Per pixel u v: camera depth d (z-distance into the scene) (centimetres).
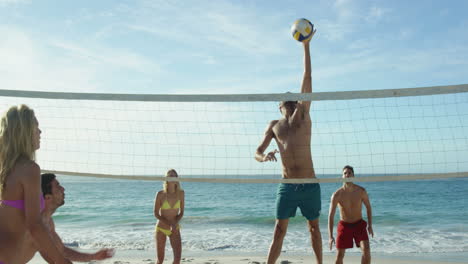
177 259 524
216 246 970
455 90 358
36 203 232
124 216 1576
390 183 2839
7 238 236
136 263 739
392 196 2134
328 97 378
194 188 2823
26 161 238
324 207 1803
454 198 2030
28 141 240
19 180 233
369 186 2645
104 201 2097
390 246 938
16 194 235
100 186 3081
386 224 1299
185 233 1173
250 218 1482
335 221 1356
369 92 372
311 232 421
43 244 230
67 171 447
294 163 415
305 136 417
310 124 422
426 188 2517
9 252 237
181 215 539
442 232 1125
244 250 923
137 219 1485
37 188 235
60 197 303
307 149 416
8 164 235
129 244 1000
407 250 891
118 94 409
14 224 237
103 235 1148
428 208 1702
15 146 236
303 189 411
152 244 995
